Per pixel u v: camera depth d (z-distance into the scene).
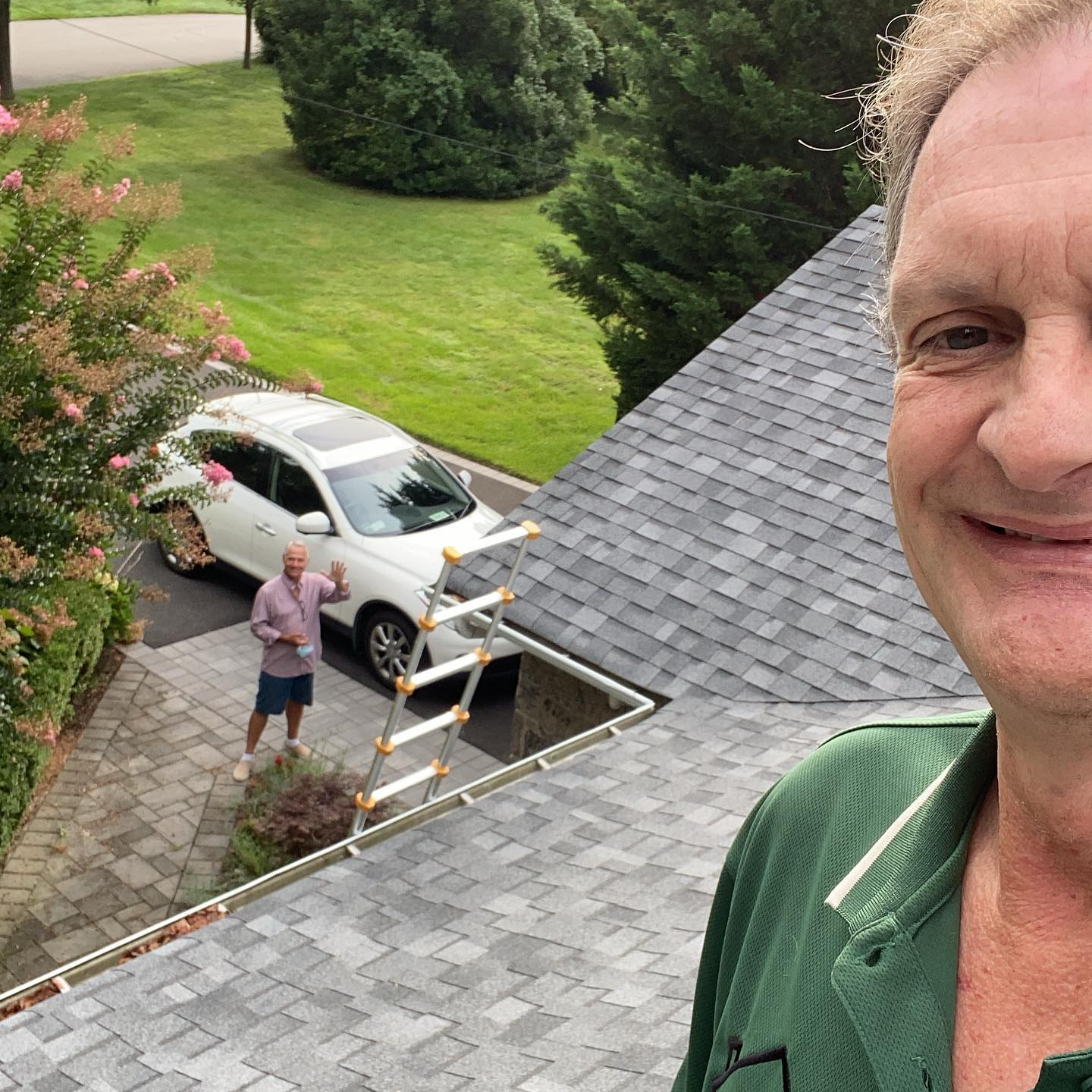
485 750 9.28
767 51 13.41
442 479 10.40
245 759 8.77
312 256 23.00
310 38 26.38
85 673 9.60
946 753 1.01
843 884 0.94
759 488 7.45
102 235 21.83
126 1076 3.85
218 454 10.66
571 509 7.66
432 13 26.31
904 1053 0.81
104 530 6.95
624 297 14.53
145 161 26.91
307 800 7.95
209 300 20.41
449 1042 3.79
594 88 30.58
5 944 7.16
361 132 26.45
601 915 4.46
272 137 29.38
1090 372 0.61
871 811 1.01
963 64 0.69
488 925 4.54
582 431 16.48
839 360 8.27
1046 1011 0.75
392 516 9.95
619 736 6.02
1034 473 0.61
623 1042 3.56
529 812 5.37
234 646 10.64
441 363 18.72
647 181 13.99
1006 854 0.79
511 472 15.13
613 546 7.33
